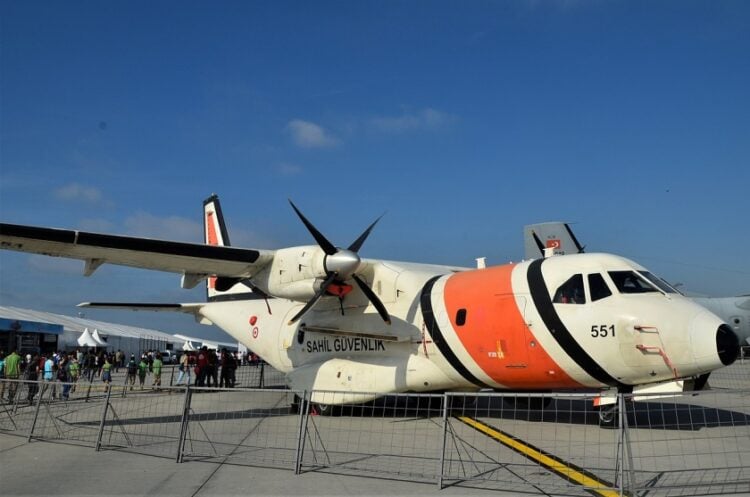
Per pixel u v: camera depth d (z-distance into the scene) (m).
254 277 13.41
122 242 11.28
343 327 13.10
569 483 6.16
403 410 12.94
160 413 12.83
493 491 5.89
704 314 9.26
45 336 38.84
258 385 24.72
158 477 6.59
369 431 9.97
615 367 9.52
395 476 6.59
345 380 12.15
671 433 9.30
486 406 13.33
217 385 21.03
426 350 11.55
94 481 6.41
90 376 29.78
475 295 11.07
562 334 9.84
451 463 7.00
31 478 6.58
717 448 8.06
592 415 11.55
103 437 9.40
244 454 7.92
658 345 9.15
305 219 11.99
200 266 12.76
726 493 5.63
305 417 7.16
